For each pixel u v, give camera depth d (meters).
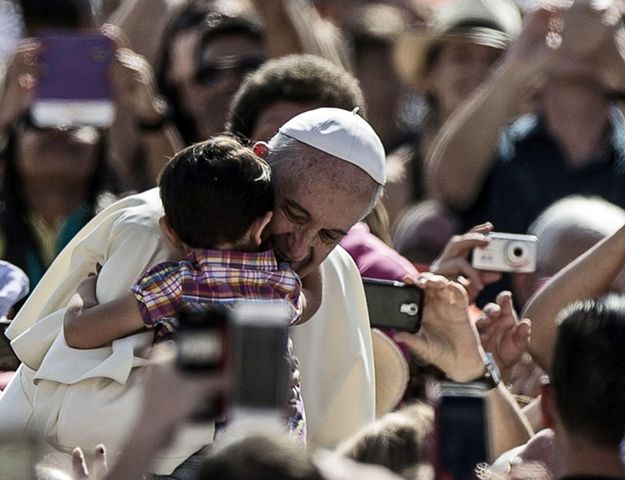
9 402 14.64
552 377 12.66
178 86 21.59
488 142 22.25
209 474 9.91
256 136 16.16
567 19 22.23
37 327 14.50
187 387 10.29
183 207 13.57
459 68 24.30
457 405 12.48
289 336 14.76
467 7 24.52
